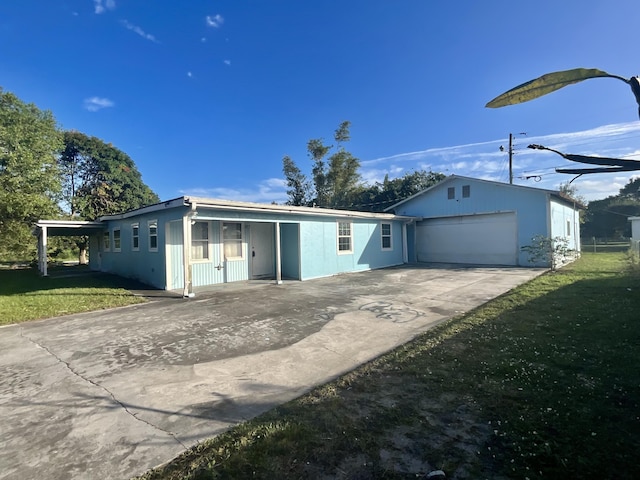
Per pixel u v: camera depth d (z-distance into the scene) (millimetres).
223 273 11188
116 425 2824
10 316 6883
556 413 2635
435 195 16750
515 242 14094
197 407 3102
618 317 5102
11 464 2338
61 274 14625
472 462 2143
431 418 2691
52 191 18859
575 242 17922
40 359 4488
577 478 1946
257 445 2430
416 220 17203
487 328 4988
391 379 3459
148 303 8109
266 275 12492
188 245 8828
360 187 30359
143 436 2648
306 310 6891
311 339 5012
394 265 15703
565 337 4395
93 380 3773
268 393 3340
